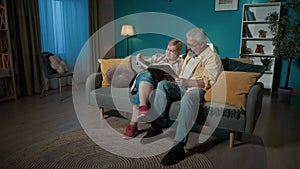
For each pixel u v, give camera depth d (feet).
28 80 12.03
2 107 9.89
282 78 13.20
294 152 6.05
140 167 5.37
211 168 5.28
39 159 5.64
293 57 10.95
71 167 5.34
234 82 6.22
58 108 9.79
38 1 12.37
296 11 11.55
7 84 11.41
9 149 6.11
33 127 7.64
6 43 10.99
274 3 12.12
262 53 13.34
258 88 6.03
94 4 15.84
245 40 13.61
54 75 11.08
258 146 6.40
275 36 11.29
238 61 7.49
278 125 7.97
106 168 5.32
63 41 14.15
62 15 13.92
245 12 12.94
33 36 12.08
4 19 10.66
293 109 9.76
